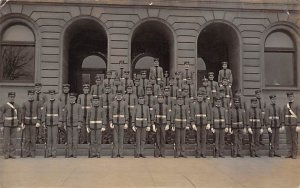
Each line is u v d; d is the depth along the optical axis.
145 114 17.91
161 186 11.01
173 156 18.38
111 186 10.94
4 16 23.47
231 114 18.50
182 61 24.14
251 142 18.64
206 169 13.90
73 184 11.16
